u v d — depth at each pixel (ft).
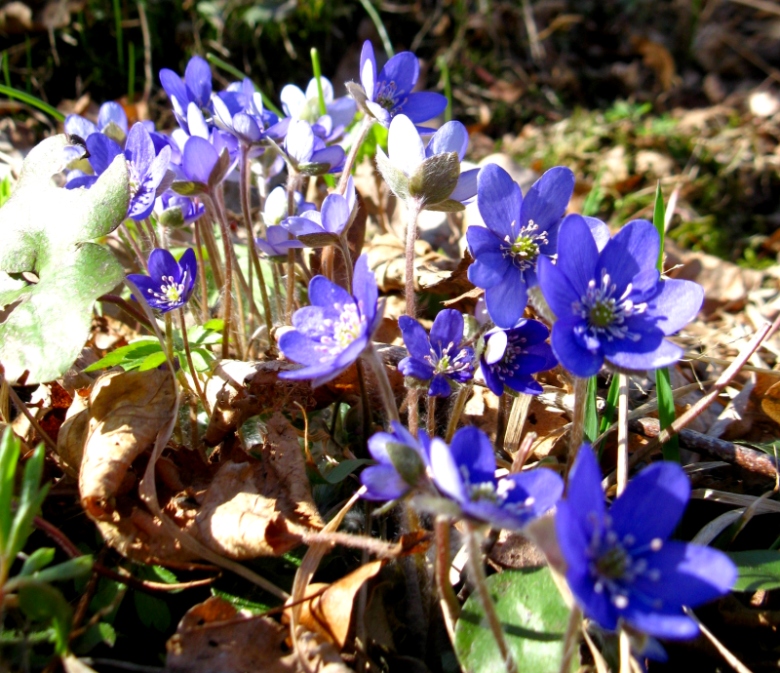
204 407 0.48
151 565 0.38
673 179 1.08
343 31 1.20
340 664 0.34
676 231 0.98
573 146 1.15
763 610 0.38
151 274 0.46
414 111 0.54
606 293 0.35
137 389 0.42
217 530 0.38
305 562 0.36
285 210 0.53
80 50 1.03
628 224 0.36
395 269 0.67
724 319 0.79
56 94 1.02
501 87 1.31
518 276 0.39
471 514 0.26
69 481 0.42
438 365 0.41
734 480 0.48
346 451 0.47
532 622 0.34
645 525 0.28
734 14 1.63
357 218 0.56
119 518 0.38
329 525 0.38
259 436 0.47
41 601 0.30
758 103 1.33
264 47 1.12
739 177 1.10
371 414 0.50
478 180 0.39
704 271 0.84
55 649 0.33
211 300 0.65
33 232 0.43
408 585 0.38
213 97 0.50
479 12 1.35
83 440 0.42
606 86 1.40
